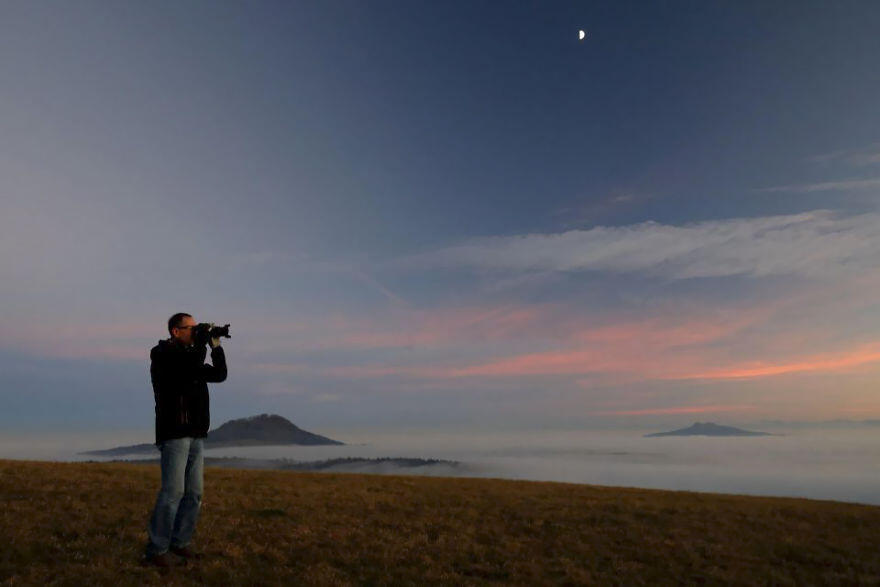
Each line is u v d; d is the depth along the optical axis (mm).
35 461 23891
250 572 9383
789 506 22578
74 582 8078
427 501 19312
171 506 8109
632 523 17750
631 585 11930
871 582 13469
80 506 13586
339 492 20047
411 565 11500
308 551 11594
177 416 7742
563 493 23422
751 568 14000
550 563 12930
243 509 15383
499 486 24797
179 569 8703
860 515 21344
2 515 11883
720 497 25000
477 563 12312
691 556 14477
